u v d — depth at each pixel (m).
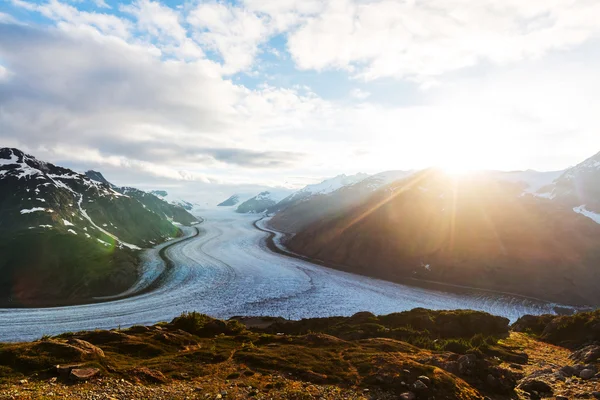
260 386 14.08
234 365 16.75
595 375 15.62
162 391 12.96
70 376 13.20
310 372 15.68
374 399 13.14
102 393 12.06
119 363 15.87
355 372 15.88
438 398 13.12
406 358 17.47
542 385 14.70
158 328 23.83
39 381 12.66
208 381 14.55
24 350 14.82
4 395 10.89
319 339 22.06
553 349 23.88
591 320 25.42
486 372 15.51
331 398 13.08
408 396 13.09
